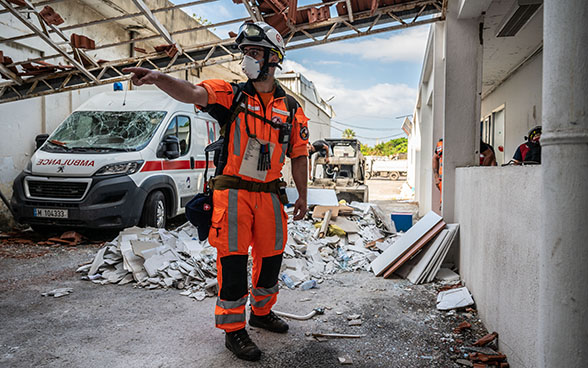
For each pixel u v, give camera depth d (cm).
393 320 343
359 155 1320
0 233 745
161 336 308
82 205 629
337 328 325
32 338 304
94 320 340
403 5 565
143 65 702
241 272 269
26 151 839
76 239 653
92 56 988
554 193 166
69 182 637
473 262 379
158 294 409
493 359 264
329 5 573
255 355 267
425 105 1167
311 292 420
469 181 409
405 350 288
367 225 684
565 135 162
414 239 488
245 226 264
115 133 718
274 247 284
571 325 164
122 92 821
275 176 281
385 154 8269
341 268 513
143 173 670
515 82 863
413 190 1938
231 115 262
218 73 1478
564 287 165
